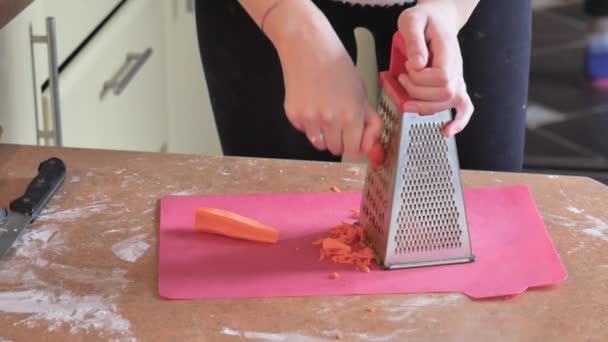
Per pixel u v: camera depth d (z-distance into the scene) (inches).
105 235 42.0
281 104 59.4
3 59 55.9
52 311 36.4
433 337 35.2
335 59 40.4
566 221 43.9
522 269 39.8
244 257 40.7
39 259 39.9
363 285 38.6
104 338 34.8
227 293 37.8
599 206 45.3
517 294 37.9
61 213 43.6
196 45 90.3
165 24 83.0
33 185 44.5
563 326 35.9
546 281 38.7
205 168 48.5
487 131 58.6
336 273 39.4
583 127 98.7
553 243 41.9
